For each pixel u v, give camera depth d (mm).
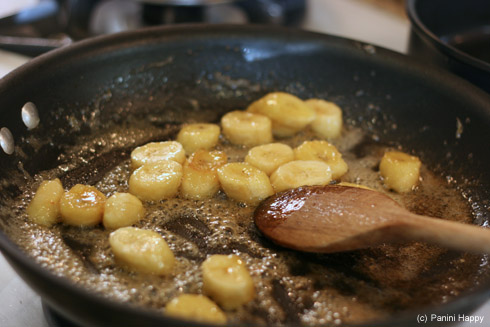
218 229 413
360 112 513
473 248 357
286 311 364
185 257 392
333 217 390
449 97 458
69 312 322
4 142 411
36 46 592
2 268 414
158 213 421
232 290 353
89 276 374
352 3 784
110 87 487
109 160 467
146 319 296
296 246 388
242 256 396
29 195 424
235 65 521
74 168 457
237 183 424
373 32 699
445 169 461
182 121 512
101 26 658
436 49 466
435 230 364
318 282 382
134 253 369
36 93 436
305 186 415
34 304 394
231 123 487
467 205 437
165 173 429
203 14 643
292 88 529
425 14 562
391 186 453
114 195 407
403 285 382
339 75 513
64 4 672
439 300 372
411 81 480
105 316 305
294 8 709
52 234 398
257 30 511
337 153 466
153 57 497
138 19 657
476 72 448
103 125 489
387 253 402
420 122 483
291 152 463
